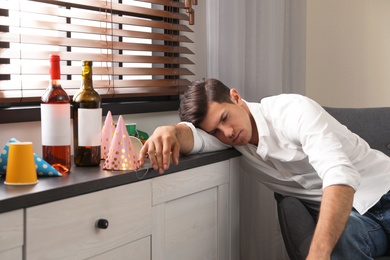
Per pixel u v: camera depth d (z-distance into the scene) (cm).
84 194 130
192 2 224
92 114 153
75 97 154
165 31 235
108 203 138
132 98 219
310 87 329
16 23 169
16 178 125
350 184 150
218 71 234
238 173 201
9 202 110
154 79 227
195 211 177
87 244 132
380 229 176
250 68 248
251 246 250
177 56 241
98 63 214
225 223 195
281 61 264
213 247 189
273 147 185
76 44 189
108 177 136
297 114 172
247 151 197
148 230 154
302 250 160
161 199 158
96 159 155
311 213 197
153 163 154
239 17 237
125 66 229
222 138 186
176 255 168
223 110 178
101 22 210
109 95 203
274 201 264
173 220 166
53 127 143
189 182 171
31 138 173
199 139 180
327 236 142
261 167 197
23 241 115
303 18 283
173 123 237
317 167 159
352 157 185
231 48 236
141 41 235
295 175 192
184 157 174
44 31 199
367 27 315
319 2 324
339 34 321
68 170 144
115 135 150
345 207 147
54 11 181
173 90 232
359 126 217
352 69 320
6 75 172
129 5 212
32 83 174
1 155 135
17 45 179
